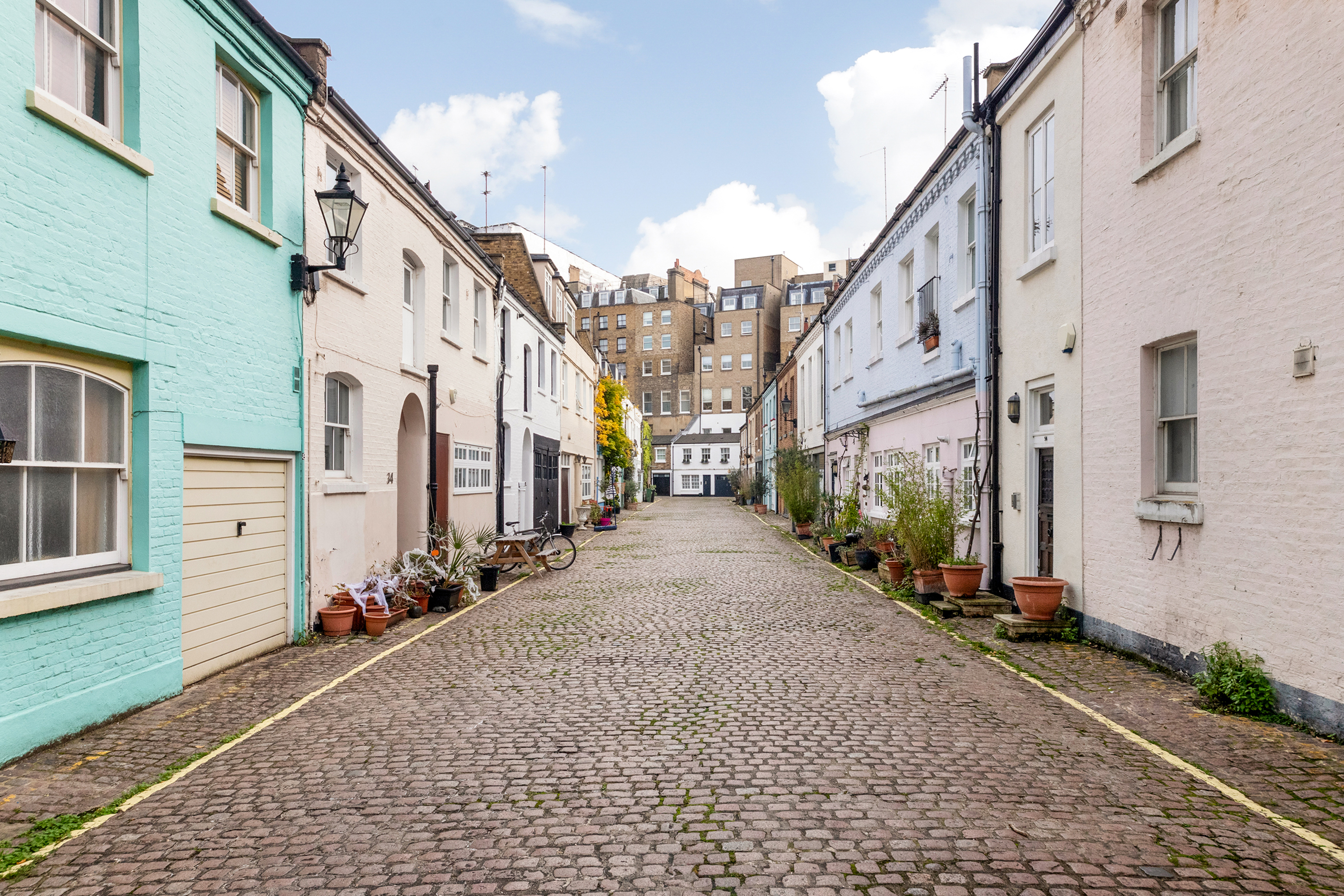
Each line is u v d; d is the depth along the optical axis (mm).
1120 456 7488
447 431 13445
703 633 8875
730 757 4859
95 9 5660
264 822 4004
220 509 7145
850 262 20812
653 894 3262
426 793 4355
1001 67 10445
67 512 5438
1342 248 4902
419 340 12328
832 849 3621
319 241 8906
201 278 6703
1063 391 8656
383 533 10734
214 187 6918
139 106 5910
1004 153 10328
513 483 18578
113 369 5773
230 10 7055
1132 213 7258
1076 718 5551
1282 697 5426
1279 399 5434
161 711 5949
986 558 10773
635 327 79438
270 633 8047
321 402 8891
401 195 11188
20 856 3652
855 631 8883
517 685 6656
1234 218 5875
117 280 5652
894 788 4320
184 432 6449
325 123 9000
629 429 46969
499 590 12734
